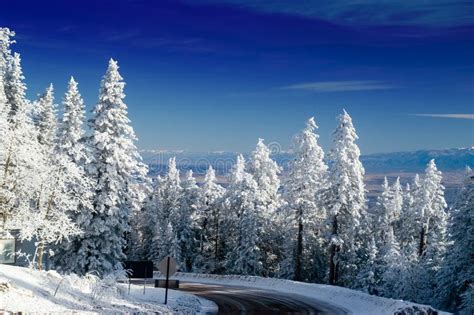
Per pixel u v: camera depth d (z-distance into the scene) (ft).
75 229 98.53
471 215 122.83
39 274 72.18
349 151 159.02
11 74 157.07
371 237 177.37
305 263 183.32
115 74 124.98
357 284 166.61
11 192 85.76
